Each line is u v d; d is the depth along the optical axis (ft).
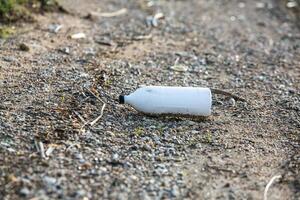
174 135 25.82
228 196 21.50
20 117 26.05
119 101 26.96
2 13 39.19
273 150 25.22
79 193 20.74
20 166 22.07
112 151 24.00
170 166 23.26
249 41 43.39
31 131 24.88
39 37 37.70
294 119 28.58
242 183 22.44
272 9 54.65
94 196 20.72
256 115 28.78
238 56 39.11
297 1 57.52
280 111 29.53
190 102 26.94
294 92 32.58
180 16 49.11
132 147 24.45
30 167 22.06
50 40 37.47
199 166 23.43
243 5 55.62
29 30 38.73
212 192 21.67
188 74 34.30
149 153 24.13
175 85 31.91
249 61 38.19
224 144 25.39
